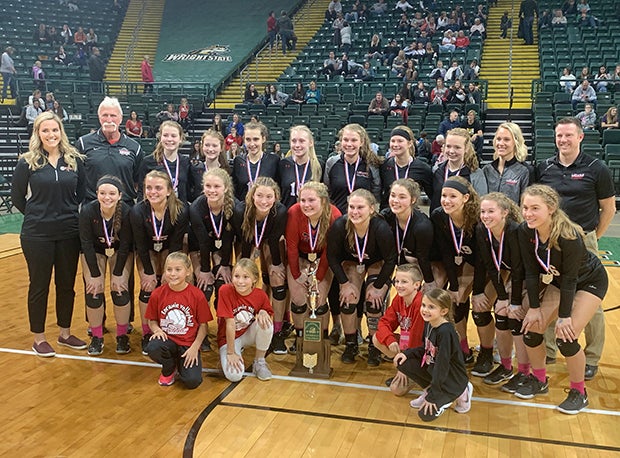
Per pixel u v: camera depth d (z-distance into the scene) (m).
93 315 4.04
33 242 3.89
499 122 13.10
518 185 3.80
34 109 13.17
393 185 3.64
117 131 4.21
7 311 4.98
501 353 3.68
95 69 16.00
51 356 4.02
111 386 3.58
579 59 14.55
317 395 3.50
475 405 3.38
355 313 3.92
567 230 3.07
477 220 3.56
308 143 4.29
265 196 3.73
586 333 3.77
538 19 16.53
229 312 3.64
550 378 3.76
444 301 3.15
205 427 3.09
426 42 15.93
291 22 18.12
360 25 18.02
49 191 3.86
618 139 11.02
